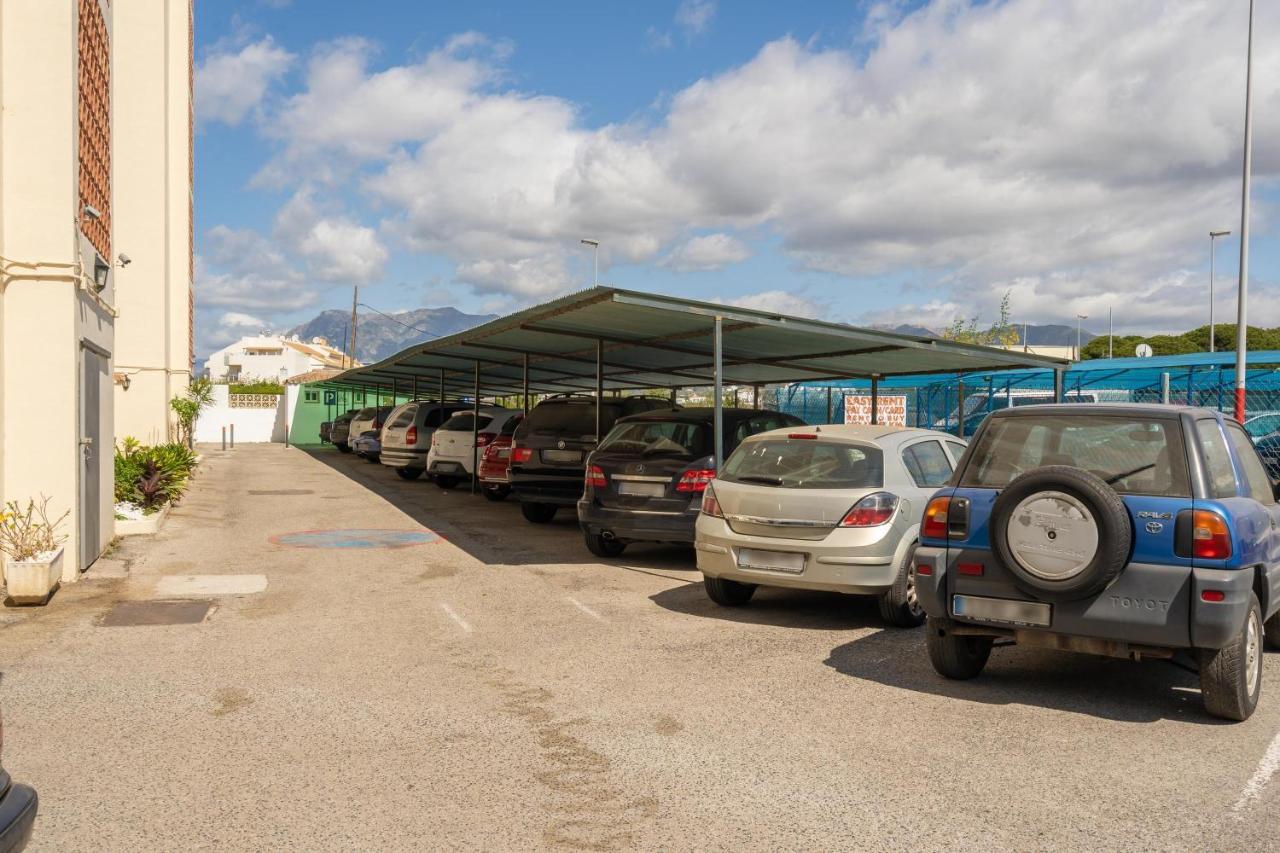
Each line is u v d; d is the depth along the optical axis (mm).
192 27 29812
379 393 42375
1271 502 6219
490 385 28078
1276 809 4074
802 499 7520
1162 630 5039
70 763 4566
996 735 5012
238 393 51719
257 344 103688
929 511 5785
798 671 6258
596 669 6293
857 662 6504
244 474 24297
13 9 8891
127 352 22578
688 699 5633
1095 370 22297
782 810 4055
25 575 8180
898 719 5273
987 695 5742
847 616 8023
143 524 12719
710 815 4004
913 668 6355
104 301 10914
